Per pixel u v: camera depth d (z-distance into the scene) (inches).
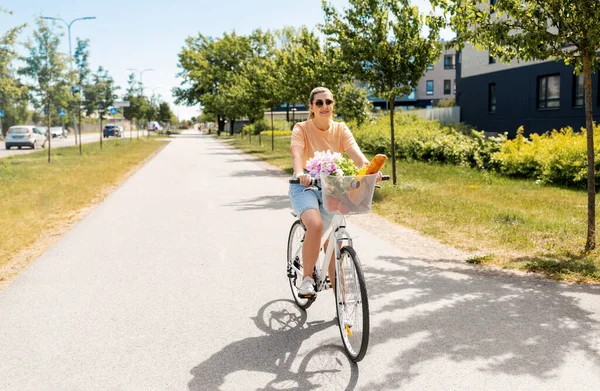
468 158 658.2
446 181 533.3
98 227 335.9
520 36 245.6
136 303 192.7
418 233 307.9
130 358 147.6
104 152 1181.7
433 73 2630.4
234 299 196.2
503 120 1104.8
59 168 749.3
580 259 238.7
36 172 687.7
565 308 179.6
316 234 152.1
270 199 454.9
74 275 229.1
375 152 871.1
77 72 977.5
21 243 288.2
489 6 260.4
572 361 139.8
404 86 500.7
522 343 151.8
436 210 371.9
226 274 228.5
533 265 227.8
